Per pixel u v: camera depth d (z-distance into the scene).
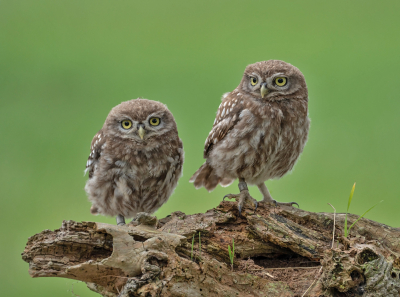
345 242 8.55
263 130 10.68
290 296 8.08
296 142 11.17
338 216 9.31
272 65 10.88
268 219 9.05
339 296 7.94
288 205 10.59
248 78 11.10
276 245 9.03
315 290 8.09
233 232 9.14
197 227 8.93
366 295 7.77
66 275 7.82
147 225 8.11
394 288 7.85
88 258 7.96
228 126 10.88
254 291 8.10
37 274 7.84
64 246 7.87
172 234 8.01
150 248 7.78
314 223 9.34
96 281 7.82
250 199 9.57
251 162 10.84
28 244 7.92
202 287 7.82
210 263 7.96
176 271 7.70
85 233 7.91
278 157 11.13
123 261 7.68
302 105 10.98
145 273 7.57
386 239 9.06
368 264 7.85
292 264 8.95
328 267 7.93
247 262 8.76
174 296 7.63
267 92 10.61
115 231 7.80
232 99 11.18
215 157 11.08
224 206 9.42
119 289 7.77
